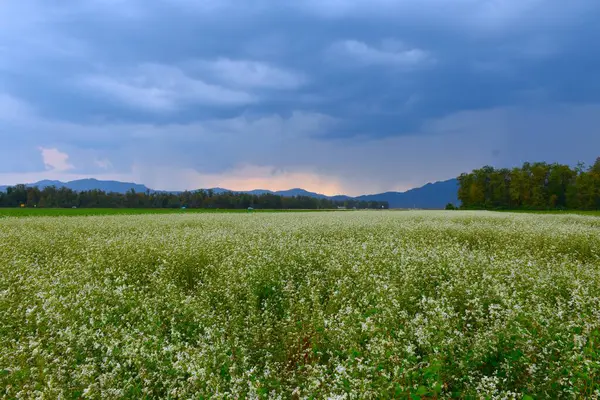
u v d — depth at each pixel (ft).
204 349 16.97
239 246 43.80
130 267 37.04
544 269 31.04
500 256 37.63
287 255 36.86
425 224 71.26
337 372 14.51
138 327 20.39
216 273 33.35
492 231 57.47
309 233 58.70
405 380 14.03
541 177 307.99
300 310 22.85
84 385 15.14
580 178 285.64
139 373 15.53
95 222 84.84
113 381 15.23
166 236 54.34
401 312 20.56
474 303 21.62
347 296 24.79
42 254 45.42
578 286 23.62
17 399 14.21
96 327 20.39
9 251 43.09
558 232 55.72
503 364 15.75
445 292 24.54
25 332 20.31
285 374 17.33
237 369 16.48
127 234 59.57
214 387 14.34
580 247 45.44
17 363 16.74
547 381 14.51
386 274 29.12
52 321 20.79
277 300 27.07
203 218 102.94
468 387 14.32
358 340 18.30
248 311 24.43
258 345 20.35
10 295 25.99
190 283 34.30
